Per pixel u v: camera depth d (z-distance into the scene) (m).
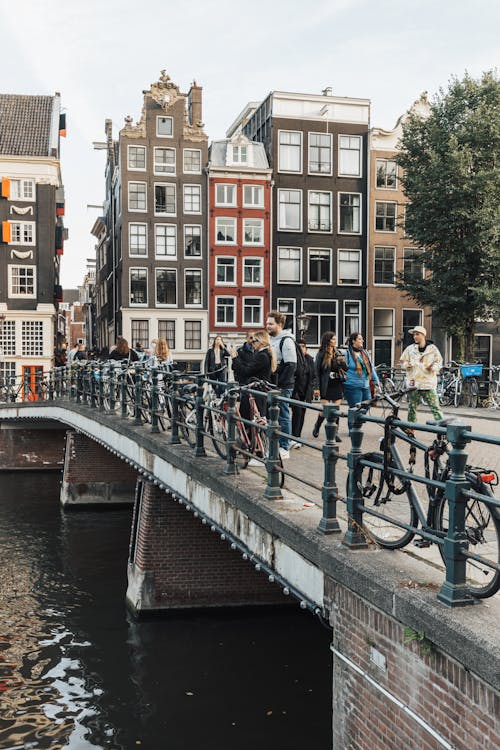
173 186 37.88
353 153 39.19
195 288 38.34
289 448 9.66
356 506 5.36
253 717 9.78
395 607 4.46
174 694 10.46
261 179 38.38
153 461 11.64
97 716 9.99
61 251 46.31
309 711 9.91
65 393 23.91
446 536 4.33
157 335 38.00
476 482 4.36
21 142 38.75
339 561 5.18
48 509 23.77
